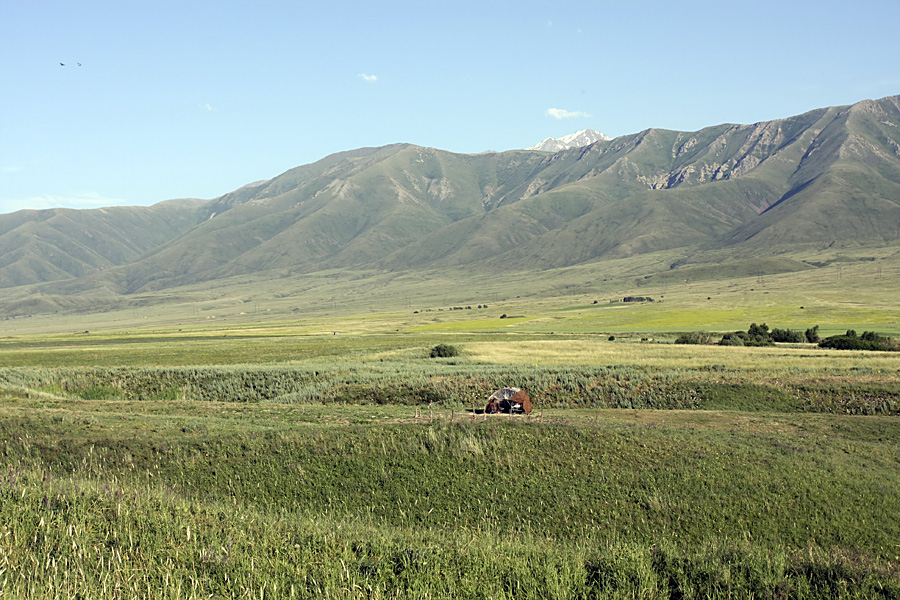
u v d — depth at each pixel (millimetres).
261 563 12680
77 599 10562
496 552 14281
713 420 34906
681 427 31797
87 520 14305
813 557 16188
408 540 15328
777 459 26188
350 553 13688
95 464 25781
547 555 14156
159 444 27719
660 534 20859
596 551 15320
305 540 14445
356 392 48000
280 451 26984
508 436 28297
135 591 11031
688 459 26094
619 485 24062
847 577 13516
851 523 21344
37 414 33000
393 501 23484
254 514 17000
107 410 38000
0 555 11773
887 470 26000
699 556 14617
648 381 46625
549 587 12383
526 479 24672
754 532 20969
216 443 27859
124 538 13484
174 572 12031
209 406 39844
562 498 23203
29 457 26094
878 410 38969
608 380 47438
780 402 41719
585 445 27391
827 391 42125
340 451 26938
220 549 13328
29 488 16188
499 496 23531
